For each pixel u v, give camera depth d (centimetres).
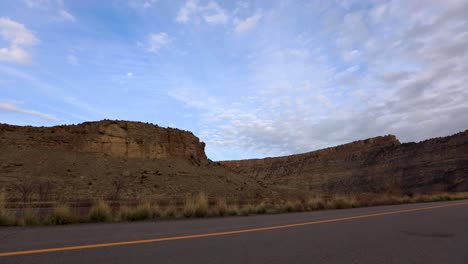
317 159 13538
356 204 2408
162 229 911
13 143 5372
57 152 5494
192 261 522
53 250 573
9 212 1088
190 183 5644
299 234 836
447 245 711
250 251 611
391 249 658
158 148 6519
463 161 8631
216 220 1228
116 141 6131
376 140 12600
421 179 9081
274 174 14250
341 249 650
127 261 508
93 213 1208
